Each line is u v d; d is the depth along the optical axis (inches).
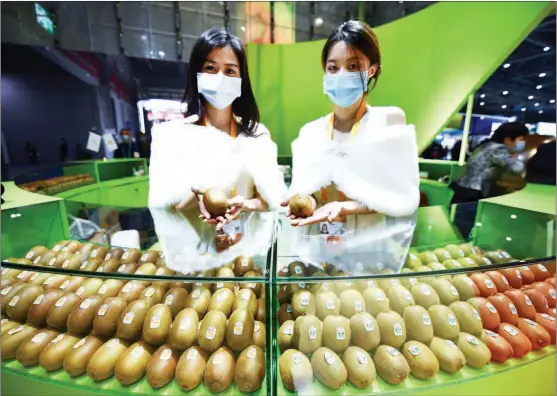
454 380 36.0
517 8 82.3
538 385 40.3
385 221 51.4
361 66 46.4
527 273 45.9
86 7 164.7
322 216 46.5
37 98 183.8
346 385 34.6
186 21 169.2
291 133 140.9
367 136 50.8
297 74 133.9
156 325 36.4
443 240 52.8
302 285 38.9
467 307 38.9
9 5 160.6
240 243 44.6
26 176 105.9
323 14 143.1
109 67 181.9
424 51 102.9
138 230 53.6
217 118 54.3
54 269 40.9
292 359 35.1
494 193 82.8
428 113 105.0
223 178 50.9
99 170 148.8
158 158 52.1
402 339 36.1
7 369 37.6
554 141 78.2
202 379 34.4
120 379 34.5
